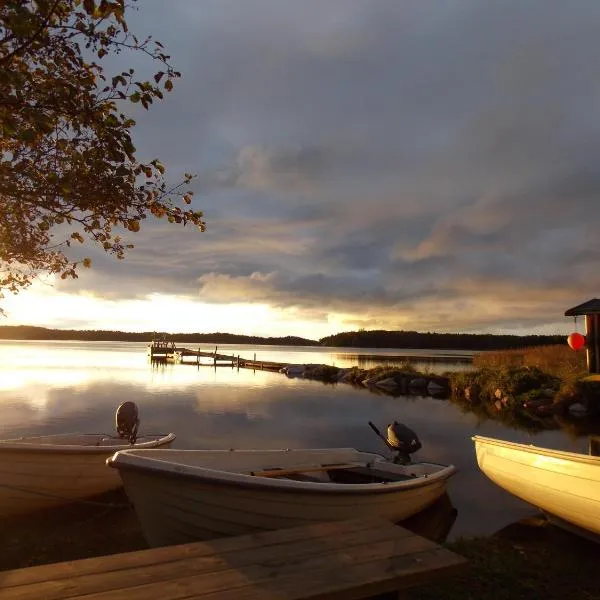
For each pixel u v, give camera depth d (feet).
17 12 10.94
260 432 50.49
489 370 87.92
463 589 16.01
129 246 16.89
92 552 20.97
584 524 20.54
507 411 68.18
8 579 9.32
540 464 22.17
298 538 11.48
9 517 24.71
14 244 18.78
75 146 14.47
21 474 24.62
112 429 50.44
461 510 26.61
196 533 18.93
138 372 137.90
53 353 264.72
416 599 15.15
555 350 102.01
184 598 8.75
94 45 13.41
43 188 14.53
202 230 16.19
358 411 67.51
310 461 27.53
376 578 9.58
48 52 13.61
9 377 112.47
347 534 11.77
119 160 13.78
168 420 57.11
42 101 13.52
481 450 26.21
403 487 23.08
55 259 20.44
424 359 234.99
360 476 26.86
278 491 19.19
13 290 20.59
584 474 20.11
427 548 11.01
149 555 10.46
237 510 18.81
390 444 29.07
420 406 73.77
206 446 43.01
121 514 25.59
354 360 226.58
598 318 69.72
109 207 14.79
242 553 10.63
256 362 176.96
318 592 9.00
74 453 25.86
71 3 12.99
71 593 8.85
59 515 25.44
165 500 18.71
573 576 17.38
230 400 78.07
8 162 14.71
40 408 65.05
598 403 64.28
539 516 25.25
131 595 8.82
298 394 88.79
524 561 18.53
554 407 65.67
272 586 9.21
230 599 8.73
